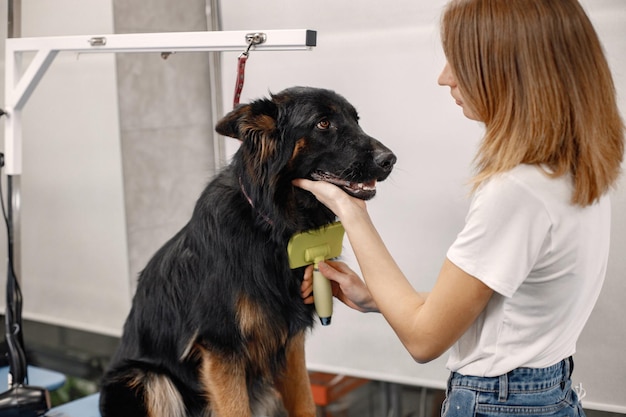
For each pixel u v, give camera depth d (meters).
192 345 1.88
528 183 1.19
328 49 2.83
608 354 2.45
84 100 3.00
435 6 2.56
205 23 3.13
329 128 1.77
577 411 1.40
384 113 2.76
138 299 2.11
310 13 2.84
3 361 2.57
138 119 2.97
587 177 1.19
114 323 3.16
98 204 3.07
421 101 2.66
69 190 3.16
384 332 2.86
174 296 1.95
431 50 2.60
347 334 2.95
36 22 3.06
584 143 1.18
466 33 1.24
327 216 1.83
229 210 1.82
